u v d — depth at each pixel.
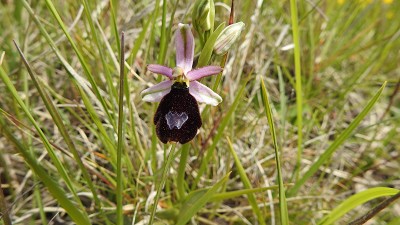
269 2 0.15
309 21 0.14
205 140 0.11
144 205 0.10
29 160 0.07
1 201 0.07
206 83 0.12
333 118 0.14
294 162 0.12
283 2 0.15
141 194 0.10
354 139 0.13
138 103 0.11
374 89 0.15
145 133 0.11
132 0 0.14
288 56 0.14
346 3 0.16
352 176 0.12
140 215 0.10
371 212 0.07
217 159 0.11
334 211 0.08
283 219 0.07
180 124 0.08
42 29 0.08
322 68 0.14
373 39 0.16
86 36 0.12
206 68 0.07
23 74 0.11
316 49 0.14
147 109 0.12
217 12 0.13
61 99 0.11
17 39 0.13
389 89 0.14
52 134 0.11
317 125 0.13
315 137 0.13
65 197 0.07
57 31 0.12
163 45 0.09
